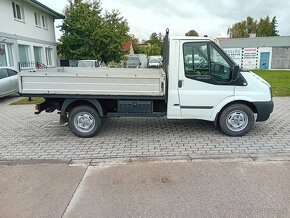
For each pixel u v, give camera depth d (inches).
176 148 203.5
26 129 263.4
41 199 134.8
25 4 716.7
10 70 469.1
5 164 178.9
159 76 211.8
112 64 1053.2
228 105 222.8
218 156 185.9
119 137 232.2
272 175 156.6
